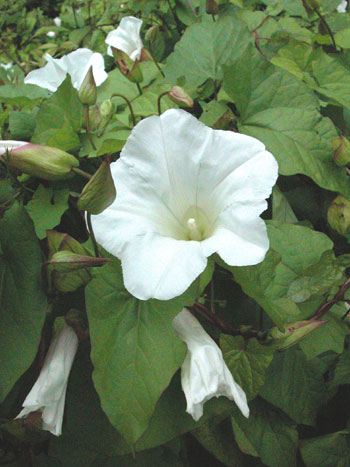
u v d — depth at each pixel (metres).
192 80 0.27
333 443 0.20
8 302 0.17
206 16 0.32
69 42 0.40
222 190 0.19
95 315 0.17
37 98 0.29
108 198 0.16
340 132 0.27
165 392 0.18
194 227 0.19
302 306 0.20
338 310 0.21
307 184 0.26
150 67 0.29
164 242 0.17
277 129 0.24
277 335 0.18
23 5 1.09
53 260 0.17
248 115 0.25
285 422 0.21
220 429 0.21
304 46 0.29
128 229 0.17
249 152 0.18
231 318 0.22
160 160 0.19
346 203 0.22
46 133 0.23
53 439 0.20
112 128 0.25
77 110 0.23
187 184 0.19
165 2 0.36
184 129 0.19
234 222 0.17
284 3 0.34
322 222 0.26
